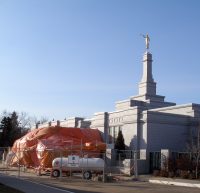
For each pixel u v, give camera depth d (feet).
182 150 176.76
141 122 176.76
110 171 162.61
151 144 172.04
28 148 173.78
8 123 332.80
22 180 107.55
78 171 138.62
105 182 119.65
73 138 180.24
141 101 207.82
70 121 238.89
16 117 364.99
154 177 142.41
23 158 173.37
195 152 147.23
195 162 143.74
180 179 133.69
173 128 177.99
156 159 160.35
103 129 201.46
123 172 157.89
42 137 183.42
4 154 218.79
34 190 79.46
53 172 136.46
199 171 138.62
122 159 171.53
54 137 176.86
